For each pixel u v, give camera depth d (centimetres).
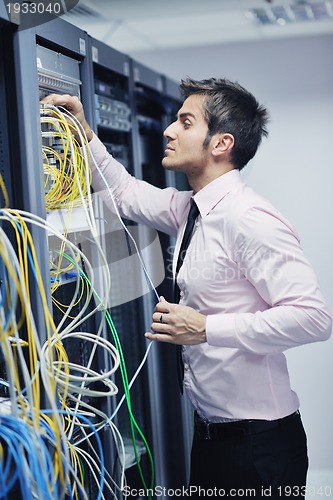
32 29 160
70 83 197
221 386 182
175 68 477
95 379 157
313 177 452
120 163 244
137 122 276
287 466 184
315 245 451
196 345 186
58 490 145
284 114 456
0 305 126
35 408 134
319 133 451
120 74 256
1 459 123
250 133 190
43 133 171
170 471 304
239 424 181
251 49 461
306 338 170
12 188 158
